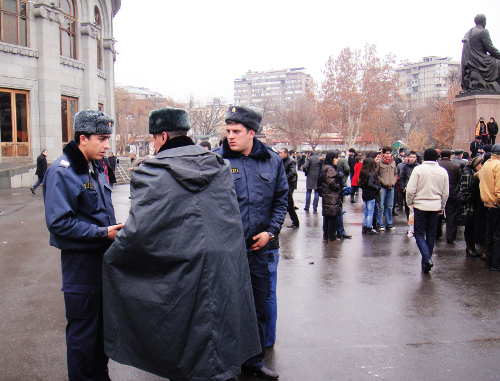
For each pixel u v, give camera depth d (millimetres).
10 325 4270
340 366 3553
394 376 3391
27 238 8297
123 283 2316
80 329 2742
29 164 20078
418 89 138125
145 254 2240
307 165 13336
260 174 3367
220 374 2242
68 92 23234
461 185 7344
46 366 3463
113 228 2674
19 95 20875
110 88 28609
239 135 3314
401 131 73938
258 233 3334
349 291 5512
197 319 2236
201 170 2359
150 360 2326
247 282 2504
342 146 78188
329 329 4312
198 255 2238
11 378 3268
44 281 5664
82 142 2814
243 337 2445
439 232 9148
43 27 21062
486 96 14742
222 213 2383
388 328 4344
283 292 5469
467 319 4598
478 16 15289
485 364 3600
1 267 6305
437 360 3664
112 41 28531
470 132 15188
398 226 10656
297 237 9156
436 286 5746
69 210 2588
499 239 6426
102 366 2906
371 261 7086
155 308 2244
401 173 11758
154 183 2275
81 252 2697
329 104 56344
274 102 97562
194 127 67000
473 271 6496
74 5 23906
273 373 3344
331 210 8430
